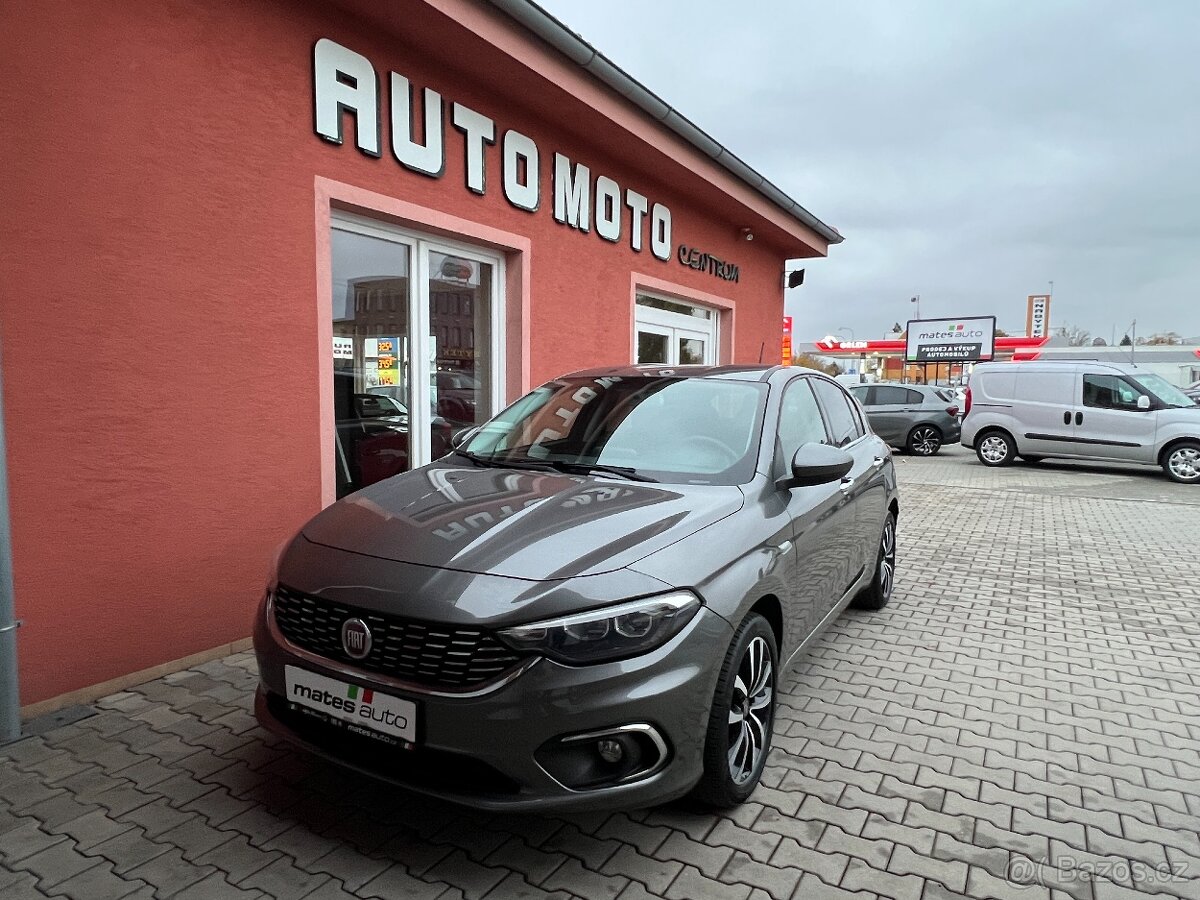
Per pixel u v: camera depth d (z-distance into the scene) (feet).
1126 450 43.21
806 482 10.65
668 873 7.99
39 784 9.34
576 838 8.56
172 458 12.51
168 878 7.72
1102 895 7.86
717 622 8.27
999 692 12.94
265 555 14.07
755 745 9.50
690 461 11.01
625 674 7.50
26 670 10.96
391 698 7.58
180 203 12.42
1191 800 9.69
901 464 50.60
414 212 16.99
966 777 10.11
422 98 17.02
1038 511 31.73
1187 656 14.79
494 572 7.84
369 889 7.64
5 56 10.30
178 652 12.79
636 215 26.27
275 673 8.51
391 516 9.34
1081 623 16.78
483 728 7.27
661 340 30.14
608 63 19.63
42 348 10.87
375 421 17.28
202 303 12.81
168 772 9.67
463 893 7.62
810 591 11.46
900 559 22.93
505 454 12.09
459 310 19.62
